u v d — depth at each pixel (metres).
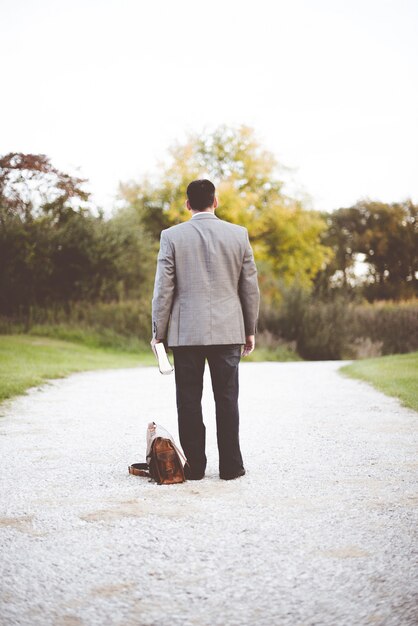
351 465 4.41
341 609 2.20
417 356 13.84
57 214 23.75
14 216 21.62
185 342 4.10
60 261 23.50
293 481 3.98
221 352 4.14
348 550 2.75
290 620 2.13
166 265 4.16
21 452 4.97
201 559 2.67
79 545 2.85
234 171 39.59
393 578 2.44
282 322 22.61
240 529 3.05
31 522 3.19
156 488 3.86
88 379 11.41
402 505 3.43
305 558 2.67
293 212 39.50
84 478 4.12
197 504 3.50
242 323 4.23
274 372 12.93
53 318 21.70
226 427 4.09
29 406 7.66
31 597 2.32
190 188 4.32
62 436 5.68
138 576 2.50
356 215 56.44
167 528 3.08
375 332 24.42
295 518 3.22
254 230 37.62
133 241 26.09
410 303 28.00
